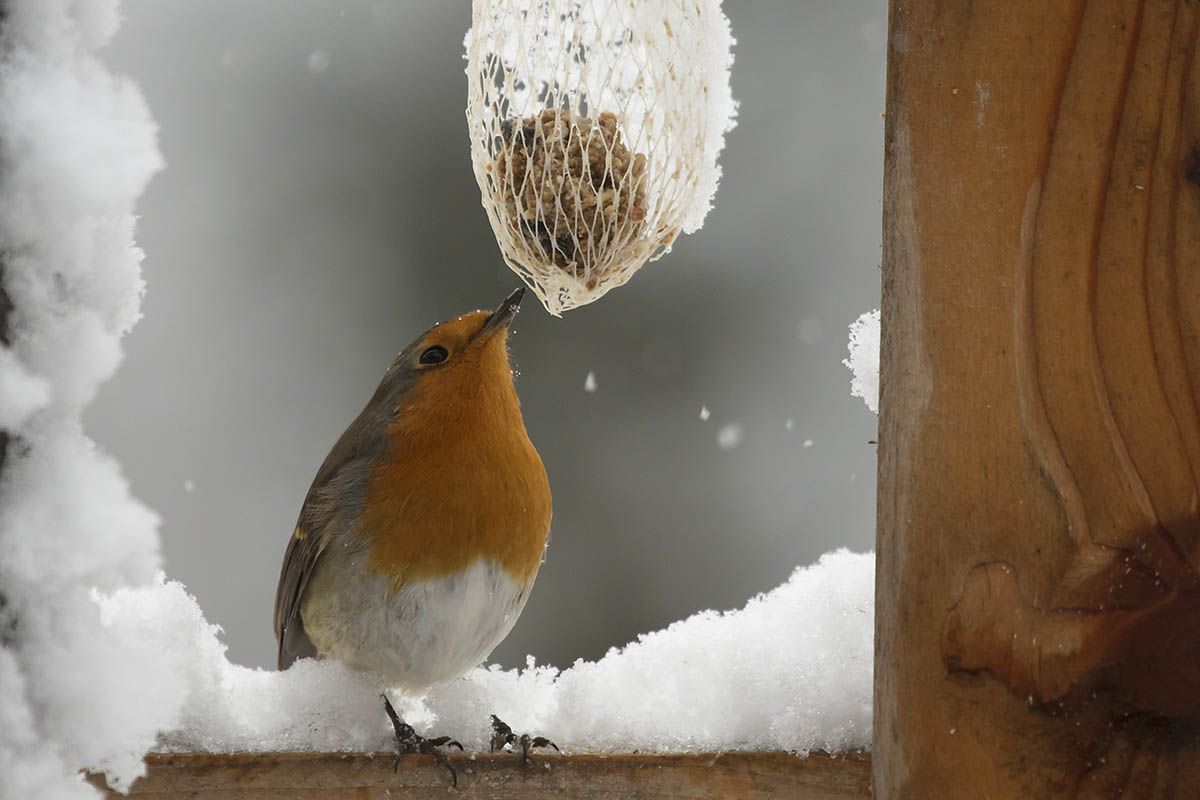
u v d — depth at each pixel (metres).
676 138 8.30
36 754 4.43
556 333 14.05
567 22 8.47
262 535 14.25
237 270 14.63
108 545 4.48
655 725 6.70
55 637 4.49
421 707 7.64
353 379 14.46
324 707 6.75
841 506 14.03
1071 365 5.67
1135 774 5.59
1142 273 5.66
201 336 14.58
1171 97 5.67
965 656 5.72
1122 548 5.58
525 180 8.28
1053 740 5.64
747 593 13.51
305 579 8.55
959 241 5.79
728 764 6.41
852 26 14.59
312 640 8.58
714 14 8.36
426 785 6.52
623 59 8.45
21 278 4.41
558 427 13.87
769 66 14.56
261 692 6.81
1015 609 5.67
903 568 5.82
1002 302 5.74
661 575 13.82
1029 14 5.76
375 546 8.14
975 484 5.73
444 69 14.74
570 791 6.49
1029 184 5.73
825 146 14.48
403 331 14.40
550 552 13.68
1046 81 5.74
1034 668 5.66
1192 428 5.59
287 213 14.68
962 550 5.74
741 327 14.27
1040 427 5.67
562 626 13.55
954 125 5.80
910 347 5.85
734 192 14.42
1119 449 5.61
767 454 13.96
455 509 8.09
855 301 14.29
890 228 5.93
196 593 14.17
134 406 14.45
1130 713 5.61
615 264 8.41
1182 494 5.56
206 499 14.31
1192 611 5.57
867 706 6.40
